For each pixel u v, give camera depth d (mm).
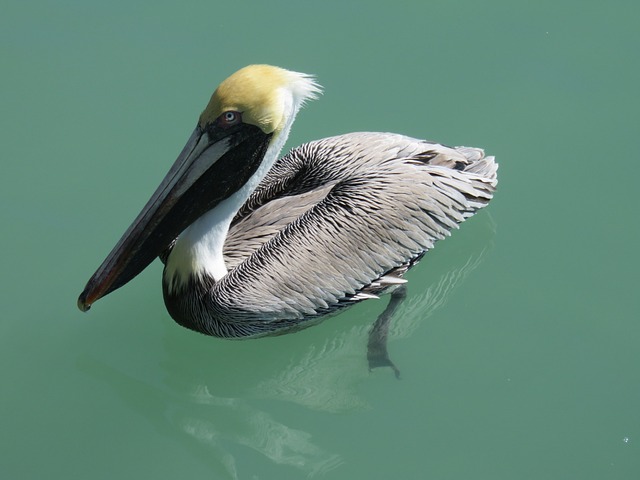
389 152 11695
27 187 13422
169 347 11898
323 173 11703
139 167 13625
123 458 10719
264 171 10781
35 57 15125
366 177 11344
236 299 10711
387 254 11219
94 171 13609
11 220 13008
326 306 11086
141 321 12055
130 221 13000
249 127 10320
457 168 11914
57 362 11586
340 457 10625
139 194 13312
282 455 10711
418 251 11422
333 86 14523
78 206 13188
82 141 13969
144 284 12430
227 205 10812
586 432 10648
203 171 10414
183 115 14234
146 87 14641
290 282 10852
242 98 10141
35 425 10984
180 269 11078
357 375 11469
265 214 11547
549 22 15461
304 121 14109
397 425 10898
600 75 14570
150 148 13852
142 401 11375
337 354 11805
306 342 11883
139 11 15844
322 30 15422
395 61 14898
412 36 15297
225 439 10992
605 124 13883
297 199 11562
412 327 11938
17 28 15609
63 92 14617
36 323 11930
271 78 10297
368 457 10594
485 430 10750
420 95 14398
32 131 14117
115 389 11438
